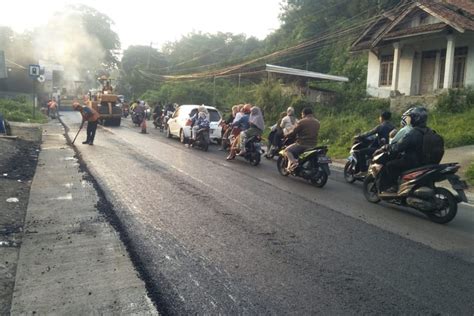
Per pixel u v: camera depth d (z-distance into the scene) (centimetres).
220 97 3984
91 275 434
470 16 2184
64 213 643
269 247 529
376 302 394
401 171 753
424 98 2178
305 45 4678
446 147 1484
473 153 1358
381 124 991
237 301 389
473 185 995
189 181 916
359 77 3550
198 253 502
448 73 2169
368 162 982
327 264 482
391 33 2428
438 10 2186
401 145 733
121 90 6350
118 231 568
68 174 934
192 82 4959
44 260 470
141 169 1033
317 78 3447
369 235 594
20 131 1761
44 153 1234
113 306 374
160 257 486
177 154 1352
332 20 4891
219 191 833
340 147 1650
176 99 4028
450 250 542
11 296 388
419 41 2436
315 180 942
